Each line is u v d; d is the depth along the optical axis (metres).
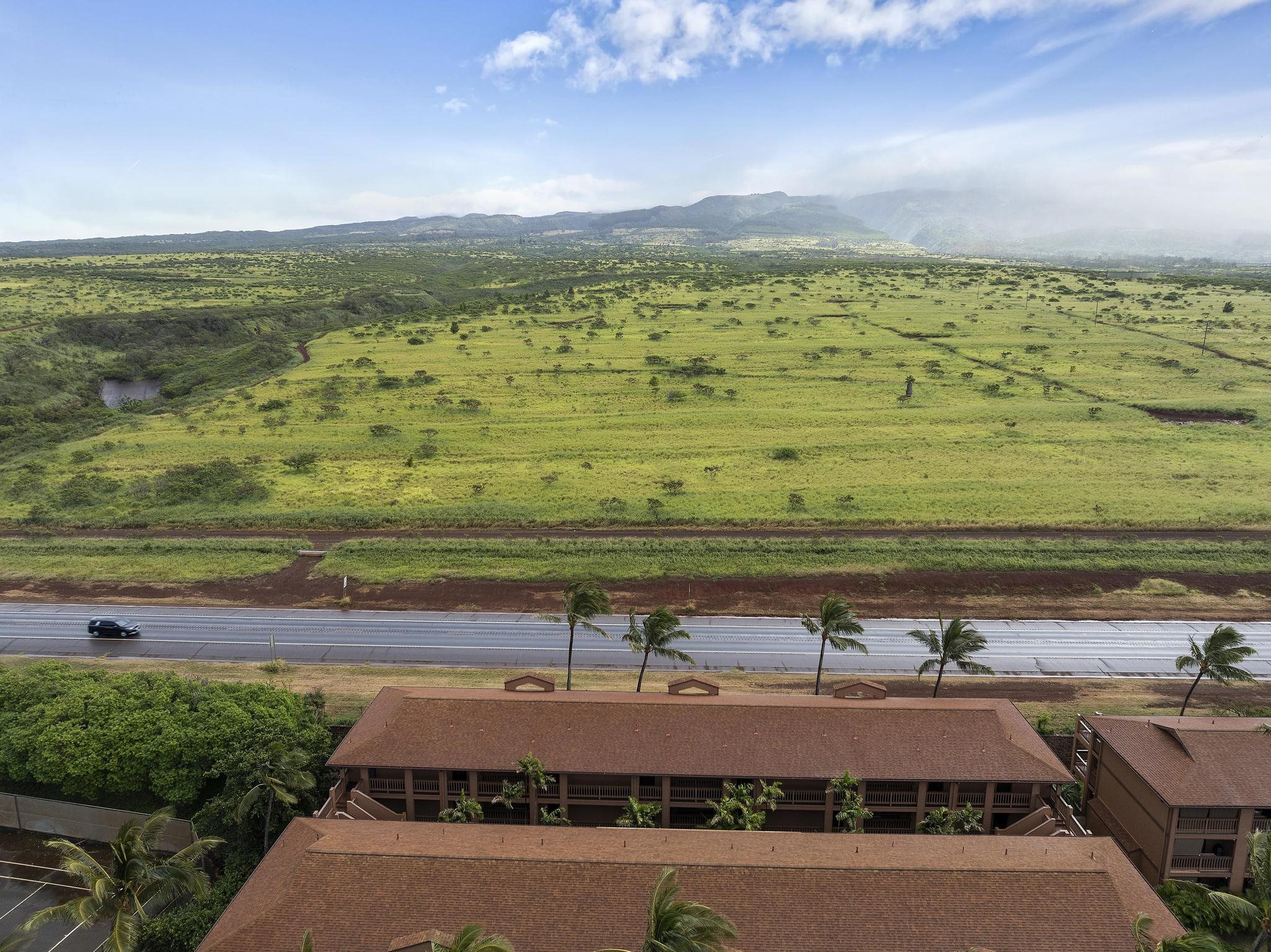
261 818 51.66
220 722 57.53
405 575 100.38
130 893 38.78
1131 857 52.88
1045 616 90.56
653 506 121.69
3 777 59.69
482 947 30.42
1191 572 99.44
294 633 87.06
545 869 40.19
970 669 65.56
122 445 158.50
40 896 51.06
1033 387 188.38
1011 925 38.22
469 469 143.38
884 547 105.75
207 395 199.75
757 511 121.25
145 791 57.50
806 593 95.38
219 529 118.56
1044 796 53.78
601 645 84.12
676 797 53.28
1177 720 56.72
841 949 37.41
